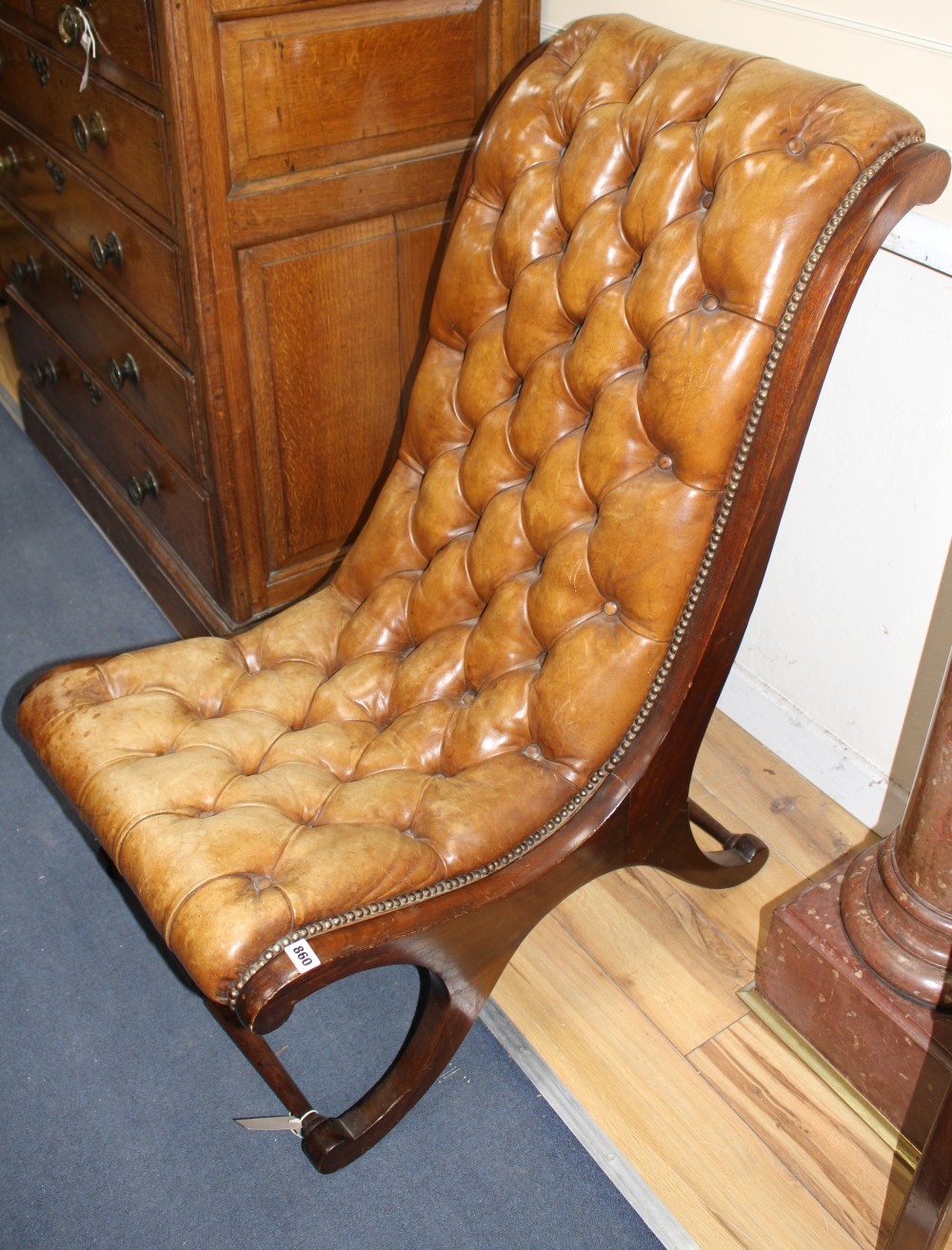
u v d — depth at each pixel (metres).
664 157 1.17
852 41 1.38
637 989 1.54
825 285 1.05
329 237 1.64
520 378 1.38
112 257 1.76
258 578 1.86
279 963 1.08
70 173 1.80
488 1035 1.50
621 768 1.28
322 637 1.53
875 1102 1.41
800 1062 1.46
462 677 1.41
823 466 1.61
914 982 1.30
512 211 1.33
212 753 1.31
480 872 1.23
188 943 1.10
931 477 1.48
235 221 1.53
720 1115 1.40
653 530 1.19
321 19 1.47
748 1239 1.29
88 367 2.11
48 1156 1.37
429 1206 1.32
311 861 1.16
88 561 2.31
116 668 1.40
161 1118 1.41
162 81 1.41
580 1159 1.36
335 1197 1.33
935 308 1.39
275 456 1.76
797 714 1.82
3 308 2.91
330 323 1.71
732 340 1.11
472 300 1.40
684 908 1.65
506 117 1.34
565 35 1.34
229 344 1.61
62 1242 1.29
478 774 1.30
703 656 1.21
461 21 1.60
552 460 1.31
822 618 1.71
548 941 1.60
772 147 1.09
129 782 1.25
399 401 1.87
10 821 1.80
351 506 1.92
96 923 1.65
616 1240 1.29
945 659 1.55
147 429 1.92
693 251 1.15
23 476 2.54
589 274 1.25
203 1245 1.29
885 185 1.04
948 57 1.29
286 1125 1.36
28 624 2.15
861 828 1.76
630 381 1.22
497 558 1.38
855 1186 1.34
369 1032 1.51
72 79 1.66
